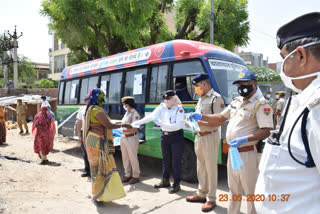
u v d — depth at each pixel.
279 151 1.31
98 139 4.10
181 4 13.92
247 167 2.86
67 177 5.61
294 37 1.31
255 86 2.90
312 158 1.16
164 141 4.65
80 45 14.66
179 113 4.46
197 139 3.93
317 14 1.24
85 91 8.36
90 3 12.44
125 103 5.21
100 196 4.00
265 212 1.37
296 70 1.31
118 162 7.26
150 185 5.12
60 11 12.55
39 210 3.76
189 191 4.68
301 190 1.20
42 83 35.16
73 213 3.79
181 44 5.48
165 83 5.67
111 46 13.64
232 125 3.00
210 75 4.89
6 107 16.73
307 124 1.18
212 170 3.82
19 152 8.12
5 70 26.66
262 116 2.76
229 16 12.73
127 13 11.45
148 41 14.30
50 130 6.91
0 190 4.29
